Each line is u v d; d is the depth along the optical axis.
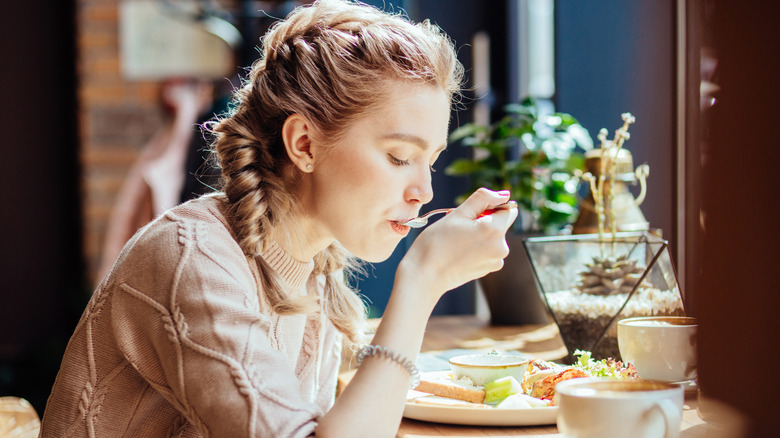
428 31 0.99
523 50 2.74
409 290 0.83
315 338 1.17
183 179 3.69
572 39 2.11
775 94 0.60
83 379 0.94
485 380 1.00
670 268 1.10
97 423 0.93
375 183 0.91
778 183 0.60
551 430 0.88
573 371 0.97
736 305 0.63
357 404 0.77
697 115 1.08
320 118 0.92
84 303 3.61
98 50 3.70
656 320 1.01
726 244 0.64
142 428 0.95
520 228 1.91
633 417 0.67
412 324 0.82
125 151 3.70
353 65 0.91
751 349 0.62
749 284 0.62
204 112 3.70
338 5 1.01
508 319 1.77
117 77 3.70
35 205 3.77
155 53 3.68
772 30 0.60
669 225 1.58
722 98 0.64
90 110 3.71
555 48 2.19
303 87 0.94
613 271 1.16
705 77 0.67
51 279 3.79
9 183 3.75
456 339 1.58
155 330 0.85
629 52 1.79
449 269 0.85
